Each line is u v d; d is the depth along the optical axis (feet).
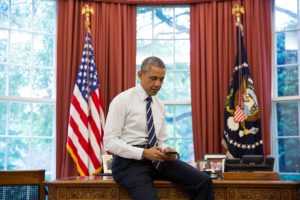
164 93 18.98
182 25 19.24
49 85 18.26
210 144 17.47
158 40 19.22
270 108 17.53
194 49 18.33
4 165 17.17
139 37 19.13
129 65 18.20
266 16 17.92
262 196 8.50
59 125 17.39
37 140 17.84
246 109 16.83
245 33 17.74
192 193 8.52
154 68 8.63
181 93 18.95
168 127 18.78
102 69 17.84
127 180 8.40
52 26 18.53
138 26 19.17
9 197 10.08
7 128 17.37
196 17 18.40
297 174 17.56
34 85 18.02
